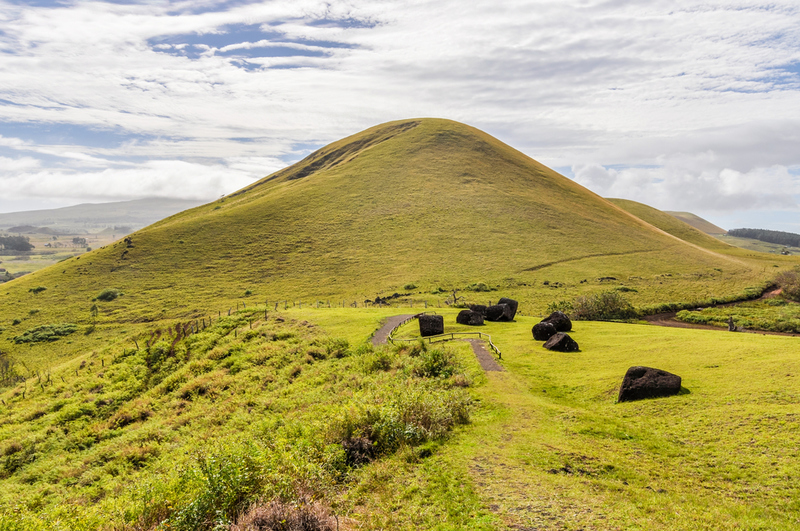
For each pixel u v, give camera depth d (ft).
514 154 544.21
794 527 29.12
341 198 403.13
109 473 71.72
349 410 52.65
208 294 270.26
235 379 108.58
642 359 77.20
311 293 258.37
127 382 120.88
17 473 79.82
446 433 49.85
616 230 356.79
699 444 43.68
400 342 109.29
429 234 329.72
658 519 30.94
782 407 47.93
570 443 45.57
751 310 186.80
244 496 35.60
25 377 185.37
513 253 294.66
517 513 32.30
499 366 80.69
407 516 33.42
